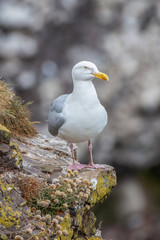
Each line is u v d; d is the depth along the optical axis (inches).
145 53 565.3
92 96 212.4
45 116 576.7
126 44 583.2
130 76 557.0
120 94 556.1
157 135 539.5
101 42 607.5
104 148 544.4
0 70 604.7
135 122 543.5
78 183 201.9
